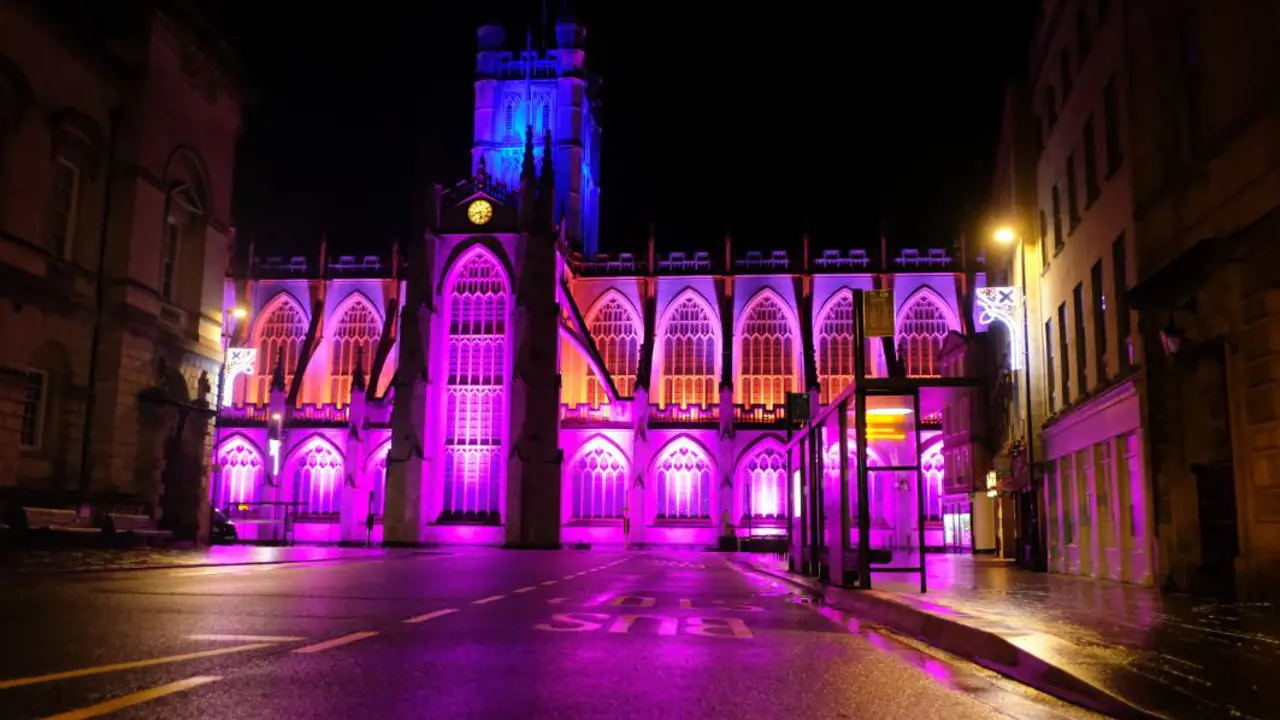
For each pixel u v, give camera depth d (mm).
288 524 78812
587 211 99375
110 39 40344
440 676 8539
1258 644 10695
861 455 19422
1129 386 25344
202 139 46250
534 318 77438
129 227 40594
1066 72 33656
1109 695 7652
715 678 8922
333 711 6898
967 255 84250
